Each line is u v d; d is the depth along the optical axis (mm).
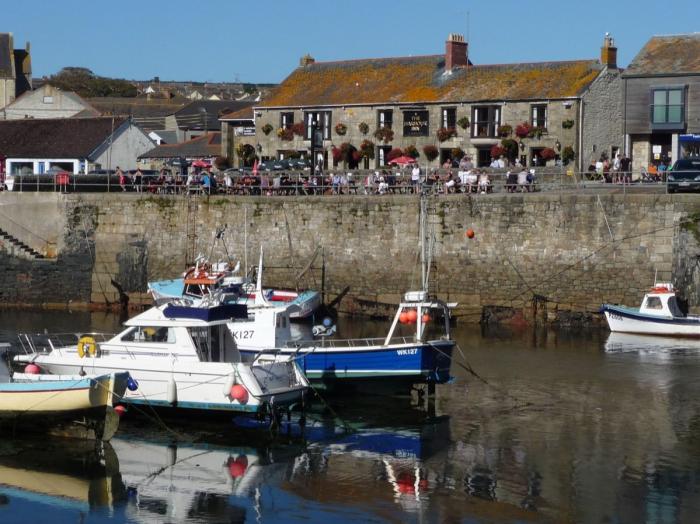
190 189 44719
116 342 25062
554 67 54219
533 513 19125
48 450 22641
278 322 28141
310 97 57812
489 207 39906
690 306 37281
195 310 24719
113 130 59438
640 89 51688
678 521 18766
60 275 45094
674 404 26641
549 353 33375
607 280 38375
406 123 55156
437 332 37500
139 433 23844
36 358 25297
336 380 26797
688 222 37250
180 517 19078
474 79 55062
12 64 90062
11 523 18859
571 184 41625
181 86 165750
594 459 22078
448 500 19781
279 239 42844
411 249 41000
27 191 46156
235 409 23562
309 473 21297
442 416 25516
